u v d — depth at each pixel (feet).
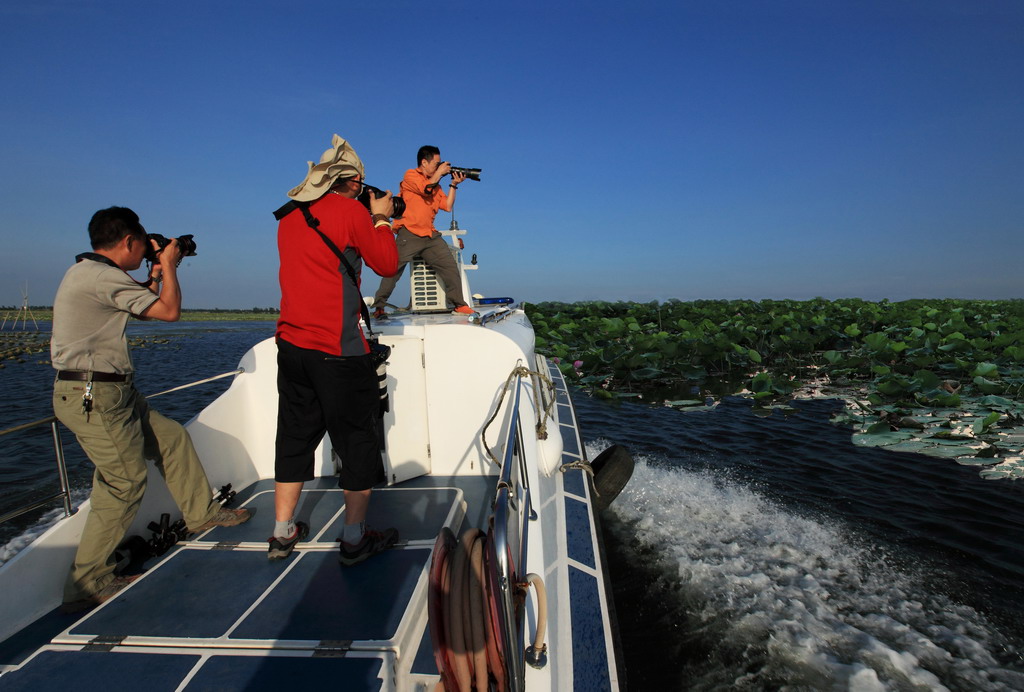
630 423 26.96
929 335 40.83
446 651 5.13
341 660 6.51
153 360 61.87
